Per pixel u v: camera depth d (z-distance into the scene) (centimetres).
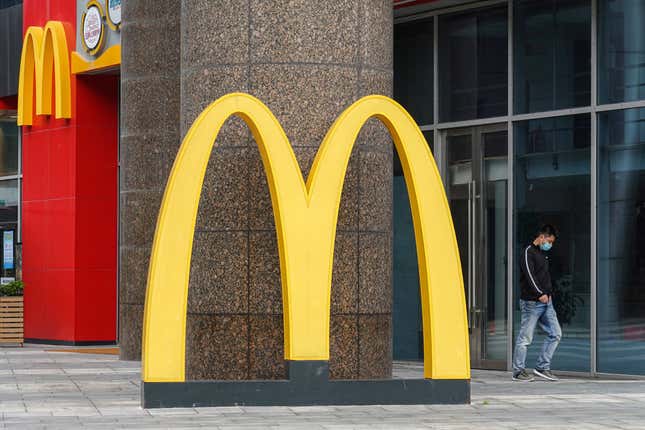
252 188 1462
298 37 1473
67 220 2609
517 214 1894
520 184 1891
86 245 2598
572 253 1812
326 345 1365
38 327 2700
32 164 2727
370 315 1493
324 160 1373
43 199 2691
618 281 1752
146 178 2172
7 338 2569
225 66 1485
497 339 1933
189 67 1520
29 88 2716
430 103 2041
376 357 1497
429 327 1402
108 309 2619
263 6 1473
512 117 1902
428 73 2045
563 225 1827
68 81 2589
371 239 1499
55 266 2650
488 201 1948
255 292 1456
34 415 1297
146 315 1335
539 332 1864
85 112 2594
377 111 1396
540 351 1861
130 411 1327
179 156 1333
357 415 1292
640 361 1727
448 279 1405
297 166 1366
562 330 1825
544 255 1727
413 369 1977
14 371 1902
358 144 1495
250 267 1458
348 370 1477
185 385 1341
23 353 2381
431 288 1401
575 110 1809
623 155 1752
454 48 2003
